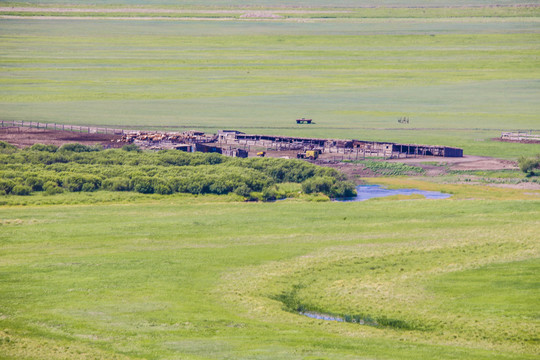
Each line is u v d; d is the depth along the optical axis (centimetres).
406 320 8319
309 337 7619
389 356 6975
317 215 14012
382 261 10750
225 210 14600
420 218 13638
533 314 8244
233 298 9069
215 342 7425
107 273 10212
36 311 8506
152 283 9712
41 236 12469
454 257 10806
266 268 10481
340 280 9881
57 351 7169
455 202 15012
